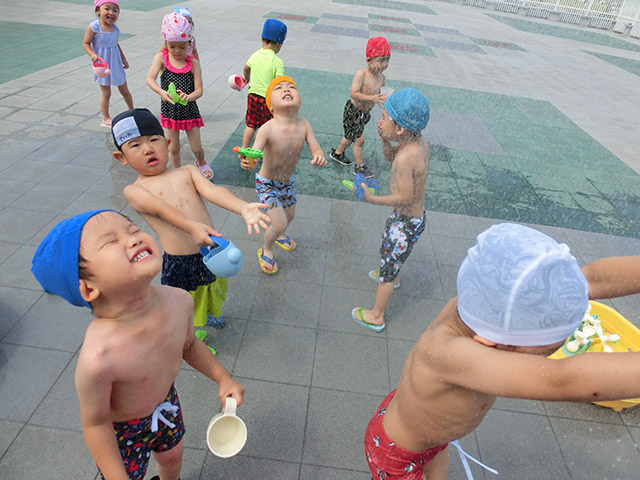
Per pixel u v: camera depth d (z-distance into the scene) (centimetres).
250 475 225
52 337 287
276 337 308
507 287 102
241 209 223
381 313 319
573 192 573
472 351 111
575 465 245
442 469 195
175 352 162
